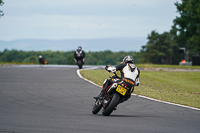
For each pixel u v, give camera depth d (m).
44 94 52.28
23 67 115.62
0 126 27.08
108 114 34.38
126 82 34.75
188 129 28.38
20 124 28.14
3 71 95.12
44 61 187.75
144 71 108.19
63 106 40.94
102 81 73.25
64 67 121.38
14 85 63.84
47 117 32.28
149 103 46.41
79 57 110.19
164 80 91.44
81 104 43.12
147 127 28.52
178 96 58.50
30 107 39.28
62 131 25.72
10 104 41.41
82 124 28.86
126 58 36.72
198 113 38.88
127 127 28.11
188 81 93.38
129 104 44.84
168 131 27.16
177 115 36.88
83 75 84.56
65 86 63.59
